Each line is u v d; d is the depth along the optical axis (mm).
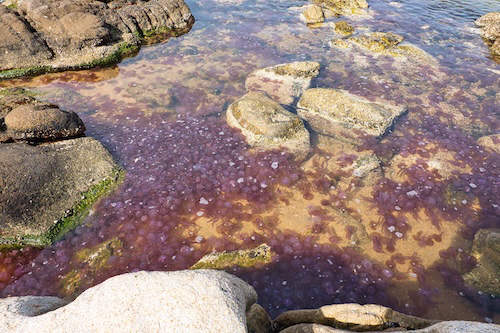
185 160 8469
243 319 3320
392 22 16812
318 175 8047
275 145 8602
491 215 7113
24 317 3463
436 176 8055
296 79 11422
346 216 7012
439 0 19734
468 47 14469
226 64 12891
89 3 14266
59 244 6445
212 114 10086
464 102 10891
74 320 3229
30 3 13344
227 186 7754
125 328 3121
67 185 7246
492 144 8969
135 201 7340
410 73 12469
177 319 3154
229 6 18578
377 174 8000
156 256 6219
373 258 6227
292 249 6336
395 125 9750
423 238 6648
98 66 12984
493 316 5320
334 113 9656
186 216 7051
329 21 16906
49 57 12648
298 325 4180
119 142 8945
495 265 5824
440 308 5441
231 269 5898
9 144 7652
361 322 4367
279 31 15688
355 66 12859
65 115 8562
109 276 5867
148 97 10859
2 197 6473
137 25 15031
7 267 6023
